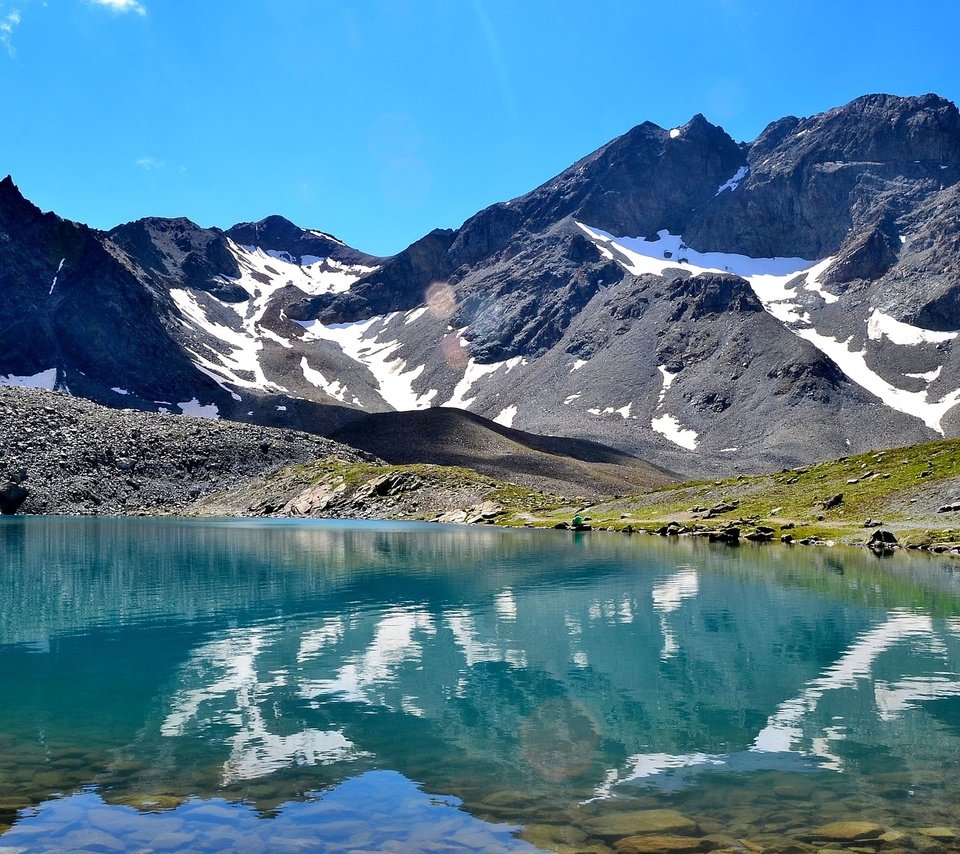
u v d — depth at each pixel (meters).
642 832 11.95
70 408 170.88
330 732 16.86
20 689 20.19
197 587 38.88
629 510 107.69
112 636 26.86
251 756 15.37
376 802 13.16
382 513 129.12
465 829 12.11
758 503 93.00
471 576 43.69
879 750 15.73
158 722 17.45
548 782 14.08
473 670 22.25
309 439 184.75
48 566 48.00
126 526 96.88
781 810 12.77
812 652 24.42
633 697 19.53
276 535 79.88
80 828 12.08
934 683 20.69
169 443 165.50
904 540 62.72
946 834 11.81
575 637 26.77
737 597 35.62
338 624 29.09
